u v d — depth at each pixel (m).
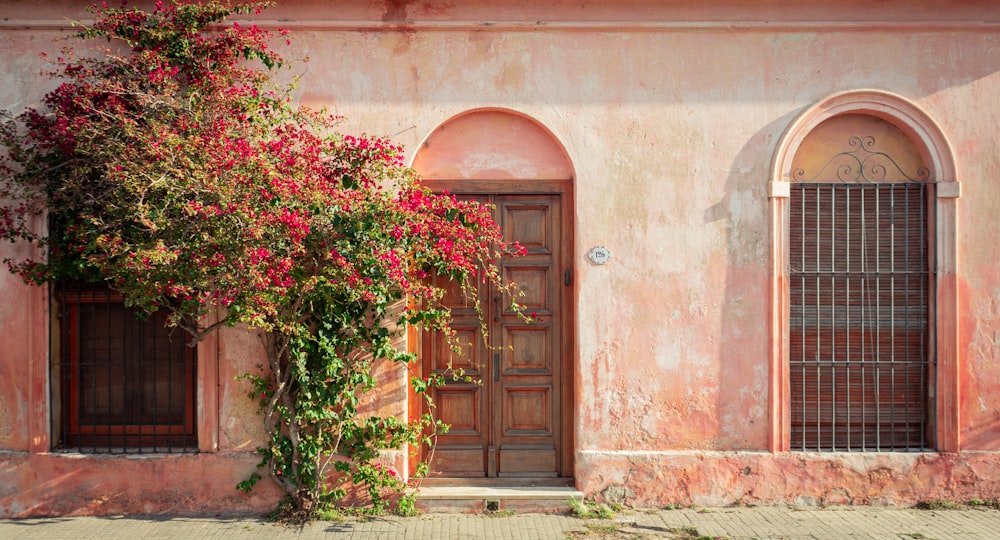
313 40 5.84
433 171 5.98
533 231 6.05
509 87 5.87
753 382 5.88
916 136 5.96
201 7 5.42
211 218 4.64
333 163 5.50
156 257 4.45
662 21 5.86
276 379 5.54
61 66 5.71
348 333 5.62
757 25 5.85
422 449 6.01
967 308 5.91
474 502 5.77
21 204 5.39
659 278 5.88
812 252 6.01
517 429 6.07
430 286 5.93
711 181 5.88
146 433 5.86
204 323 5.69
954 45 5.93
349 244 5.03
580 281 5.85
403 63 5.86
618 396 5.86
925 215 6.02
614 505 5.81
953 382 5.88
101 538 5.21
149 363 5.86
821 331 6.01
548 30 5.87
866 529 5.36
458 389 6.05
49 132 5.27
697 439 5.88
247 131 5.25
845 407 6.01
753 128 5.90
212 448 5.72
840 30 5.91
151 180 4.59
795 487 5.86
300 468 5.56
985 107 5.93
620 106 5.88
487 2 5.84
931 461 5.87
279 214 4.65
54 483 5.67
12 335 5.69
